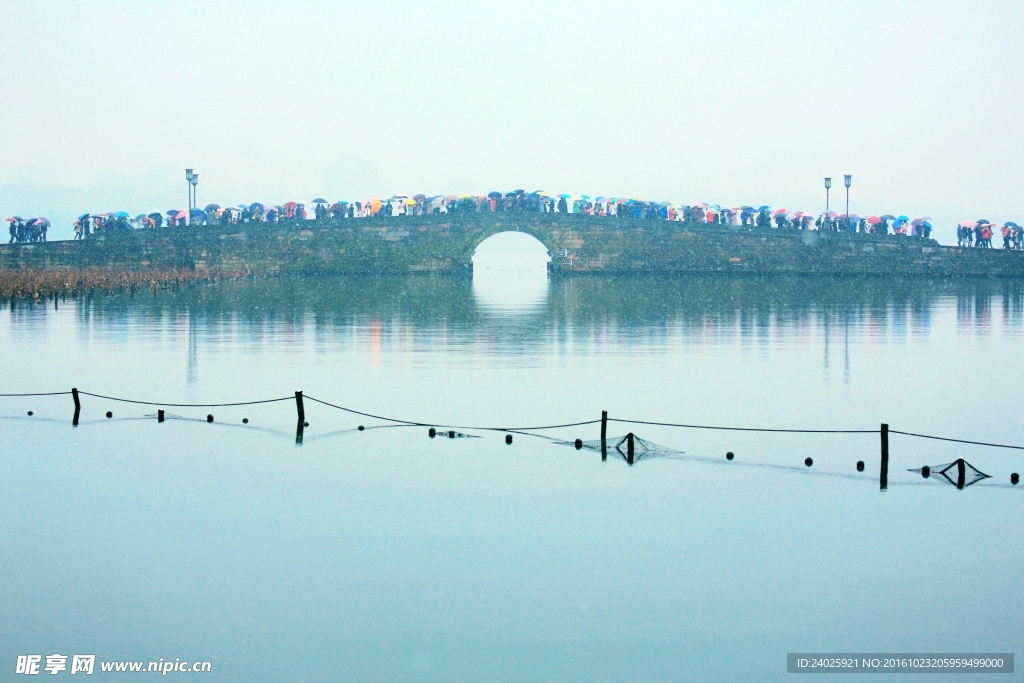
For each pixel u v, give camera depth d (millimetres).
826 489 21125
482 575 16297
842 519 19125
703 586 15953
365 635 14414
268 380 34469
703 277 103688
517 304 69062
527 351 42625
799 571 16547
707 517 19234
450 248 105875
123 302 70062
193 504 19875
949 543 17828
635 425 27109
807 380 34781
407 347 44062
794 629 14625
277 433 26188
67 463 23031
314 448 24547
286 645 14055
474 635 14406
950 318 58938
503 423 27359
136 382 34000
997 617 14969
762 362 39312
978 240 107438
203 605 15297
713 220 110500
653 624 14734
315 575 16297
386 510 19562
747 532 18359
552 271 109625
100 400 30656
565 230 106000
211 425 27156
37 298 70062
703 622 14797
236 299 73062
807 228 110312
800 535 18234
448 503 20000
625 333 50125
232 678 13250
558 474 22234
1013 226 108125
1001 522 18984
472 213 105750
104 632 14461
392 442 25172
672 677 13359
